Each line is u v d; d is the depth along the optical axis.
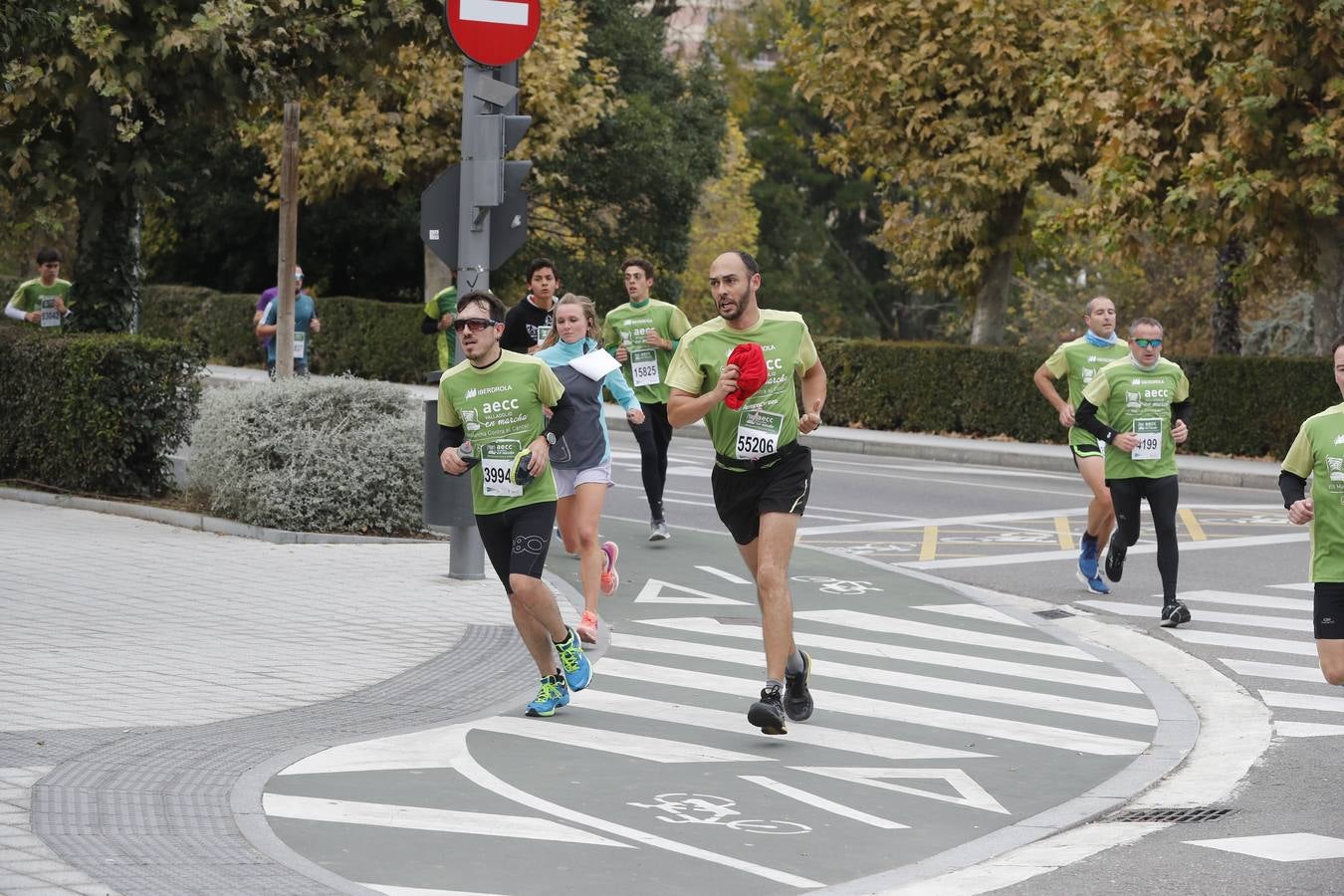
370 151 32.44
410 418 14.18
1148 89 22.86
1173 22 22.39
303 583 11.59
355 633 10.07
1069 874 5.96
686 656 10.02
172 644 9.55
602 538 14.73
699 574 12.92
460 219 11.20
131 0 15.34
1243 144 21.77
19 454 15.97
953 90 27.05
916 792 7.15
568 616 11.09
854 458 24.70
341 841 6.14
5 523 13.96
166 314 38.34
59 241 39.72
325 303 35.84
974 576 13.51
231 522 13.84
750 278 7.83
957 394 26.95
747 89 65.19
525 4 11.09
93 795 6.50
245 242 39.59
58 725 7.62
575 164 39.06
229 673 8.92
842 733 8.22
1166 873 5.97
